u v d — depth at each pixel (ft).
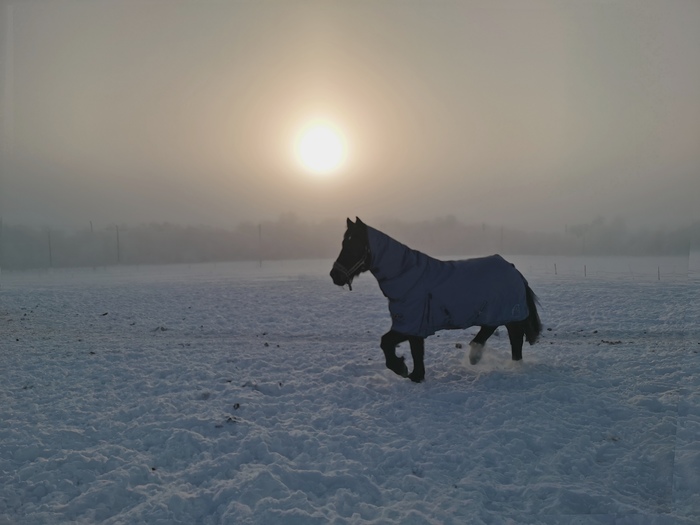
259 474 13.56
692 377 21.24
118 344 30.86
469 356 24.16
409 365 24.81
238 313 43.50
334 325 37.29
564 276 79.20
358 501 12.71
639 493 12.89
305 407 19.03
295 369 24.47
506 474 13.89
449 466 14.35
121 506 12.76
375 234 20.48
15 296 59.21
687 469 13.56
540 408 18.03
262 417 17.97
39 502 13.07
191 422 17.34
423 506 12.28
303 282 75.10
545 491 12.84
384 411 18.40
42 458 15.10
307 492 13.20
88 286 75.10
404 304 20.66
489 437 15.81
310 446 15.67
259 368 24.56
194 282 81.15
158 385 21.90
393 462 14.64
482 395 19.53
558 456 14.60
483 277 21.01
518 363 23.70
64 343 31.27
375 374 22.97
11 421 17.88
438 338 30.81
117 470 14.21
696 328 33.19
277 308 46.01
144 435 16.66
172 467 14.71
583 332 32.76
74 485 13.70
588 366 23.54
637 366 23.40
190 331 35.55
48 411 18.88
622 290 54.44
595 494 12.55
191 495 12.95
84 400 20.03
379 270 20.65
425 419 17.34
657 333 32.07
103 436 16.72
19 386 22.09
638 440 15.57
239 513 12.10
